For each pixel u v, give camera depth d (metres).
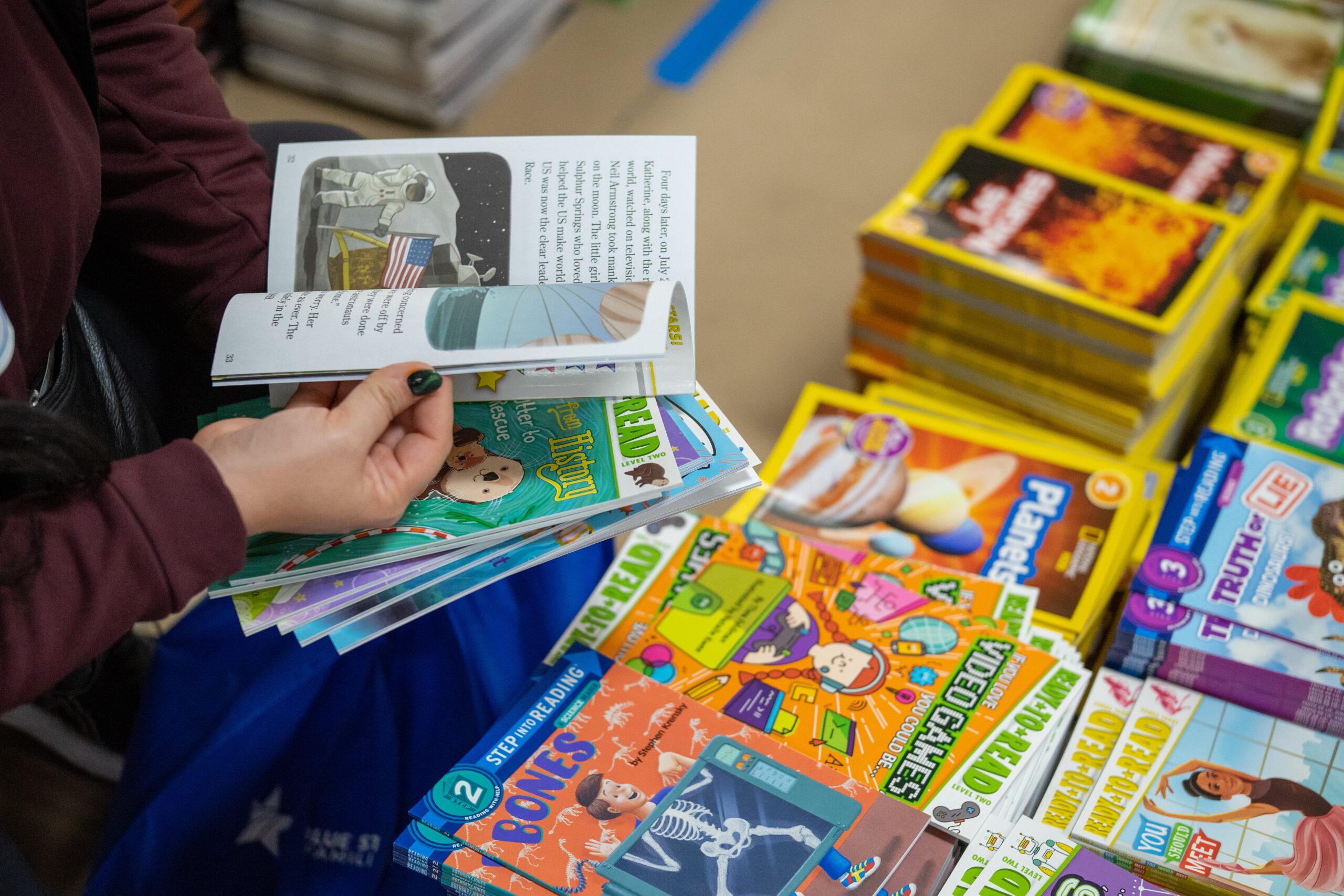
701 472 0.72
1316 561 0.92
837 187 1.79
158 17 0.79
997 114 1.41
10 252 0.63
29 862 1.09
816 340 1.59
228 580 0.66
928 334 1.27
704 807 0.74
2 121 0.62
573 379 0.75
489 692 0.89
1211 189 1.30
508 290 0.72
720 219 1.75
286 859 0.86
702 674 0.84
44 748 1.16
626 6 2.09
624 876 0.70
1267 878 0.74
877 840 0.72
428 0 1.73
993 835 0.72
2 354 0.60
